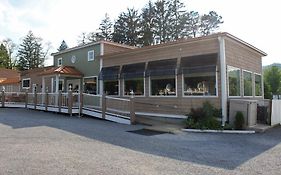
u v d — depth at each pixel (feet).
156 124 45.06
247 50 53.88
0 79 136.56
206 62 43.34
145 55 53.72
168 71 48.11
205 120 39.78
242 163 21.40
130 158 22.12
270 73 100.42
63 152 23.50
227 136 34.68
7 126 38.14
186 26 140.56
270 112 43.75
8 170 17.94
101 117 51.21
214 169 19.51
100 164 20.02
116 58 60.23
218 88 42.45
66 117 52.54
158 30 140.26
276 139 32.76
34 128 36.88
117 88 59.11
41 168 18.58
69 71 69.77
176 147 27.30
